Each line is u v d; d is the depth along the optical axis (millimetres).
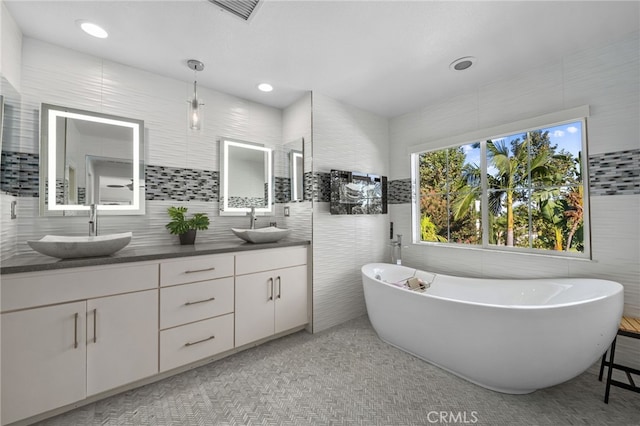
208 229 2598
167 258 1859
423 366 2057
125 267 1700
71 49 1980
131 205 2193
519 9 1592
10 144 1711
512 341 1603
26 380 1411
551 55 2076
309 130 2723
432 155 3105
